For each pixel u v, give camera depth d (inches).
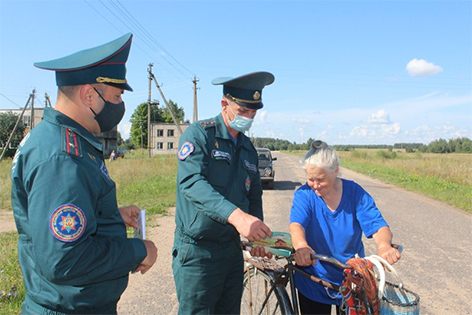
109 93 60.0
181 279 87.3
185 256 85.7
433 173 659.4
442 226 281.1
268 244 85.3
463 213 339.0
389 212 339.0
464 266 188.2
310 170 82.0
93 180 54.1
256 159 99.2
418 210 350.9
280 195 451.5
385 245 80.0
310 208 87.7
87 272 50.8
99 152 59.6
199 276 85.7
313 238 88.0
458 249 218.5
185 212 85.2
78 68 56.1
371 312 69.1
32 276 54.1
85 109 58.2
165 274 172.2
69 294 53.0
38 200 48.2
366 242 235.8
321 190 83.7
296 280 92.8
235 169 91.2
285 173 826.2
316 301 88.3
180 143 85.8
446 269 183.6
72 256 48.6
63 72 56.7
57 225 47.9
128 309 135.9
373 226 84.1
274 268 97.1
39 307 54.2
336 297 83.4
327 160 80.5
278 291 91.8
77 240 49.0
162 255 199.8
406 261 195.8
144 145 3159.5
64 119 55.4
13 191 52.4
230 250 89.1
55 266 47.9
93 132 61.5
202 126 86.0
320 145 83.9
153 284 160.2
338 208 86.7
